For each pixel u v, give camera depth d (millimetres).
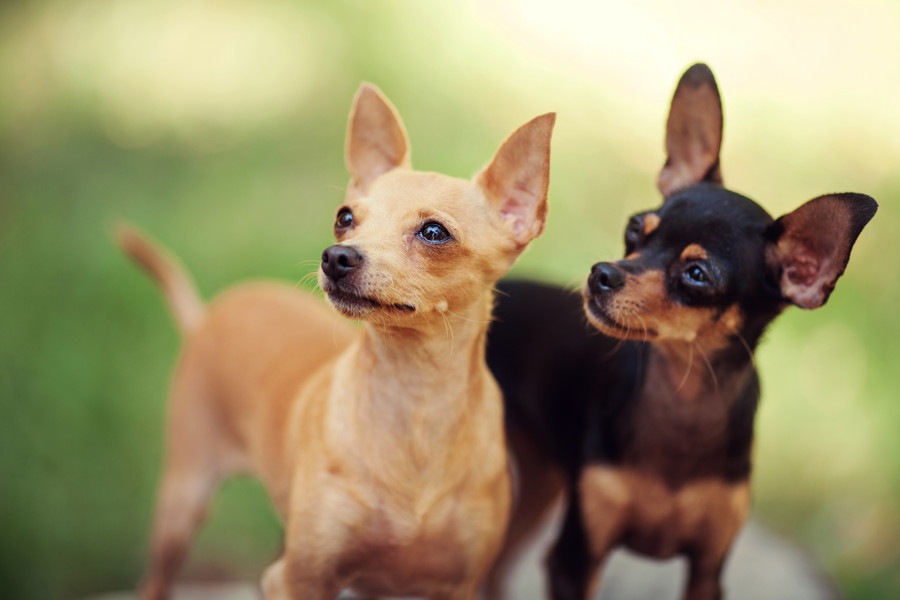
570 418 4562
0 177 9406
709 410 4188
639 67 11086
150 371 7430
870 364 7398
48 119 10352
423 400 3947
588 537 4344
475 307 3969
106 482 6801
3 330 7539
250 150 9977
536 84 10688
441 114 10039
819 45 11242
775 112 10219
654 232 4145
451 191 3951
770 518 6781
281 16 11961
